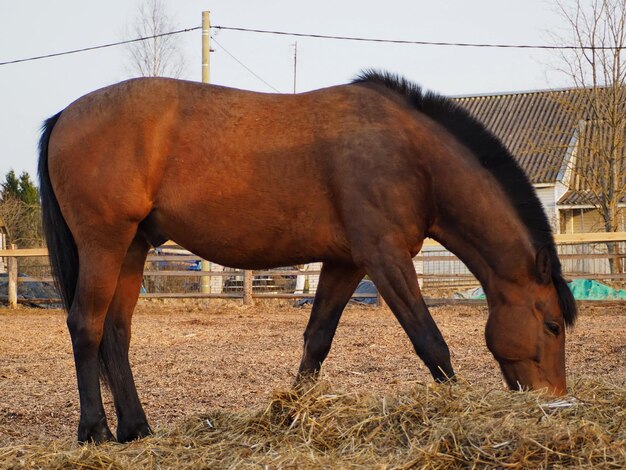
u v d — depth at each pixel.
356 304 16.19
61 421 5.60
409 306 4.51
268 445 4.04
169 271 16.81
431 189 4.74
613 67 23.08
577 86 23.86
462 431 3.67
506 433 3.60
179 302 17.86
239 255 4.89
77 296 4.84
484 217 4.69
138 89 4.87
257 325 12.56
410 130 4.71
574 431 3.52
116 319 4.98
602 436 3.48
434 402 4.01
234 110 4.84
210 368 7.91
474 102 35.28
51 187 5.02
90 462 3.96
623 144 23.80
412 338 4.49
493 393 4.11
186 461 3.95
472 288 19.45
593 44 23.09
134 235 4.87
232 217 4.77
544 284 4.66
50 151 4.96
